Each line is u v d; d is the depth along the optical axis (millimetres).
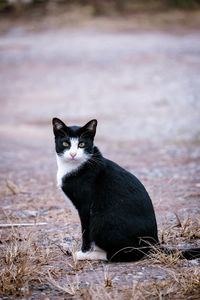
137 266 5191
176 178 9570
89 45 27453
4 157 12805
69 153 5387
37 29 31641
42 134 16219
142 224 5223
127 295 4426
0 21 33438
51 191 9188
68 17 33125
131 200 5266
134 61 23891
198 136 13703
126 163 11391
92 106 18625
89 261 5426
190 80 20281
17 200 8555
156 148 13008
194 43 26359
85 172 5402
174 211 7113
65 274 5102
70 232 6512
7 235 6516
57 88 21438
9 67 24922
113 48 26469
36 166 11688
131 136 14773
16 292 4691
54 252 5699
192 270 4965
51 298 4531
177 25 30531
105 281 4766
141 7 34125
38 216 7402
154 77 21234
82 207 5402
